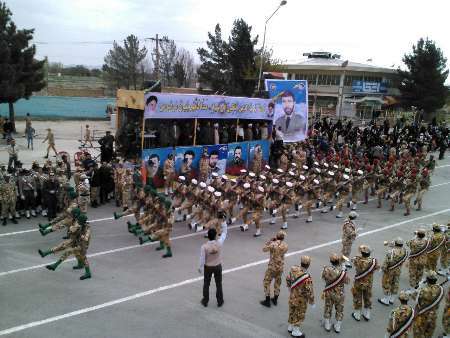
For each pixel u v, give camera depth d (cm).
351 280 1284
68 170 1916
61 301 1034
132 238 1483
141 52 6875
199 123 2264
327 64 6794
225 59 4903
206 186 1612
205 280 1045
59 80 8675
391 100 6359
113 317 980
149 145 2002
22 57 3338
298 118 2900
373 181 2222
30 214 1625
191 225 1636
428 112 6184
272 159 2638
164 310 1026
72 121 5053
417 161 2600
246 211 1650
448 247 1354
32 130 2941
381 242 1659
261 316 1033
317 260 1420
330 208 2084
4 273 1159
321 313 1083
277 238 1087
